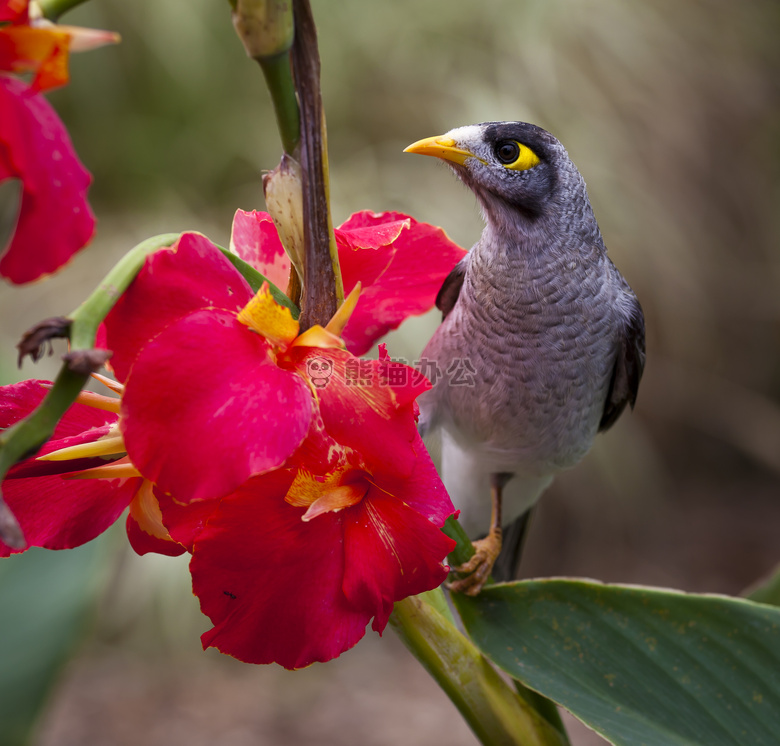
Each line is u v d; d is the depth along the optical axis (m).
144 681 1.48
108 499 0.67
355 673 1.56
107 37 0.47
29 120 0.46
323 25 1.68
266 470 0.53
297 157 0.59
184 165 1.64
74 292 1.48
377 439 0.57
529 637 0.77
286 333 0.58
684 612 0.77
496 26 1.71
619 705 0.76
